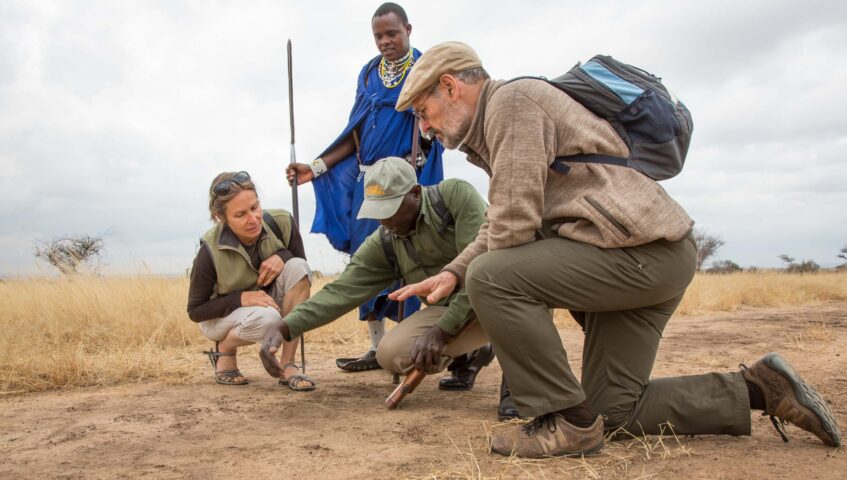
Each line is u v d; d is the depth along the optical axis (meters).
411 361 3.26
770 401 2.72
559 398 2.59
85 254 10.05
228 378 4.35
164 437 3.08
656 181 2.59
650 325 2.82
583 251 2.57
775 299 12.74
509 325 2.57
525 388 2.61
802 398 2.65
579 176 2.58
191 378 4.56
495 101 2.58
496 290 2.58
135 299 6.89
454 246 3.73
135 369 4.63
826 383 3.97
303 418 3.42
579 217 2.58
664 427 2.81
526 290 2.58
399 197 3.57
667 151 2.56
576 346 6.13
